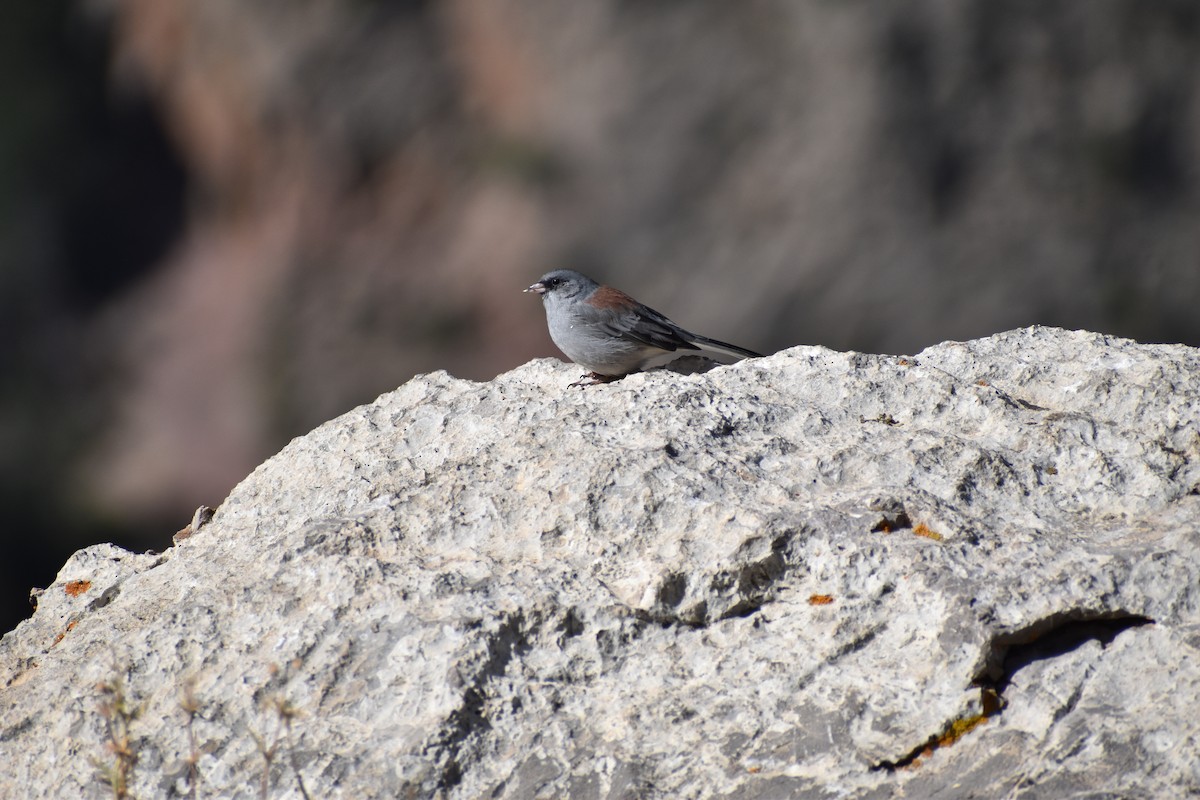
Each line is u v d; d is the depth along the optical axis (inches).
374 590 290.4
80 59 1987.0
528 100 1802.4
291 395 1759.4
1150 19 1715.1
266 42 1866.4
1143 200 1674.5
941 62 1700.3
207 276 1892.2
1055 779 229.9
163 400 1795.0
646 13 1780.3
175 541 374.3
